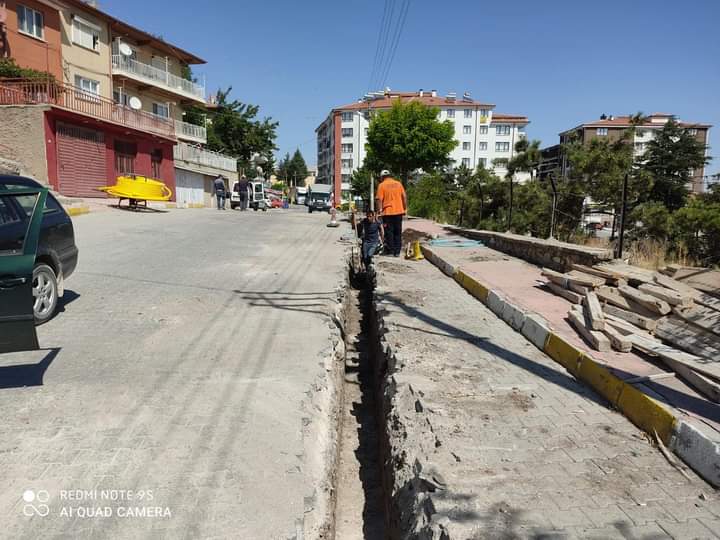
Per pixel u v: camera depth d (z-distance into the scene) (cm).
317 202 3922
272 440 367
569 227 1428
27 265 407
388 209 1269
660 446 348
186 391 438
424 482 318
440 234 1706
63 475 313
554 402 425
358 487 438
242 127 5284
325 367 516
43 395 420
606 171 1368
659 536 262
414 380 471
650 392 394
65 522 274
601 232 1489
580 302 668
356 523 386
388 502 372
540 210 1480
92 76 2991
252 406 416
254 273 959
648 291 596
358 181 6159
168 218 1966
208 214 2366
